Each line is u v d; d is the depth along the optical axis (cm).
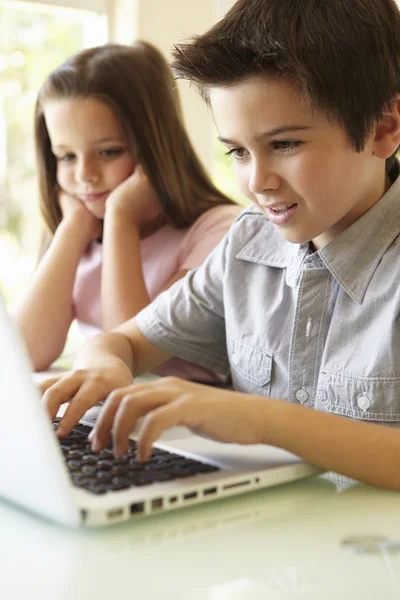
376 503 86
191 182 209
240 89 108
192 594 62
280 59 105
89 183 205
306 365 130
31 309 201
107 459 90
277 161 111
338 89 108
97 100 200
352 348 124
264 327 138
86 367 126
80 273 217
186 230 207
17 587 64
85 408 103
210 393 94
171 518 80
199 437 104
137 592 63
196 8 262
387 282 122
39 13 262
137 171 203
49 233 222
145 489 81
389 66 115
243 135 110
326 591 63
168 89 208
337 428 93
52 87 204
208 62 109
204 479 84
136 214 203
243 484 86
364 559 70
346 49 109
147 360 157
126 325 161
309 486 92
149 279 205
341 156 112
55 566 68
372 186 125
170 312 156
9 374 73
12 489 80
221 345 160
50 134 208
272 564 69
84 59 205
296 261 135
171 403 89
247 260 146
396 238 125
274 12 110
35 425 73
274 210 115
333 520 80
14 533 76
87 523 75
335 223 127
